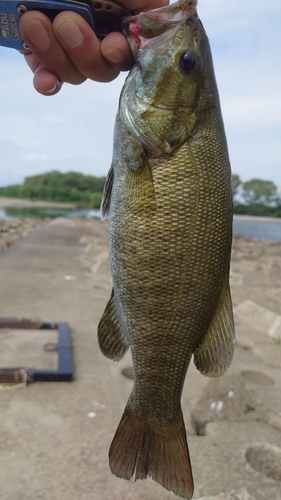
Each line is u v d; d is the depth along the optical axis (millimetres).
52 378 664
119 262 304
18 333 874
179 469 307
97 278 1493
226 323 317
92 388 657
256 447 535
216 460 502
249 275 1860
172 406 324
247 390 626
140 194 294
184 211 294
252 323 1053
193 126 299
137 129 299
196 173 295
